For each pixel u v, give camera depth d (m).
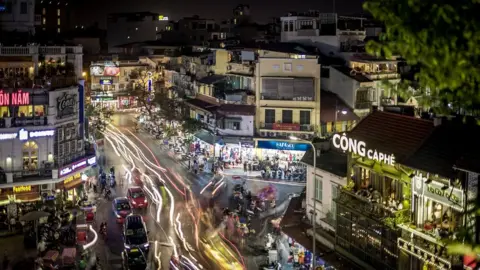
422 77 15.35
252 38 127.88
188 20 147.88
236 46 94.62
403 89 17.03
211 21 150.50
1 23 71.62
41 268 43.62
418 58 14.84
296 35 92.69
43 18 167.25
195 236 52.97
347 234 37.91
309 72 76.44
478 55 14.87
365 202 35.72
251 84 84.94
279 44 88.75
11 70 60.78
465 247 26.95
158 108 110.12
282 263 45.47
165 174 78.00
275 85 77.88
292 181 73.38
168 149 94.19
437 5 14.34
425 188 31.34
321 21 91.19
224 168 80.00
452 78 14.67
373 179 36.69
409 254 31.91
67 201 60.53
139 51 144.38
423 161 31.19
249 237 52.34
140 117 117.69
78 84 64.00
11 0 71.88
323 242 41.47
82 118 64.94
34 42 67.00
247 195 64.56
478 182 27.84
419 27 14.87
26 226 54.22
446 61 14.42
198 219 58.12
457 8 14.36
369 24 102.31
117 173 77.88
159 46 141.62
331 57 88.12
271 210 60.72
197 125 87.50
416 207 32.03
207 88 94.06
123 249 50.09
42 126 57.50
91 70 127.69
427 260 30.30
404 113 40.38
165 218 58.44
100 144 95.50
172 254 48.16
